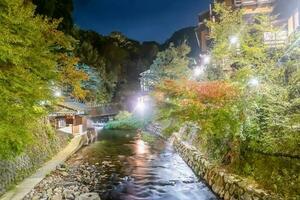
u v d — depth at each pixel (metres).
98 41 70.19
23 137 11.73
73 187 15.66
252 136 13.03
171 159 23.92
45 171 17.92
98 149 29.14
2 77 11.09
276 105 12.55
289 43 15.01
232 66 20.34
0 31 10.62
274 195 10.27
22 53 11.61
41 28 16.69
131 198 14.53
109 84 63.41
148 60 83.00
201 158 18.30
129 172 19.67
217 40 18.48
